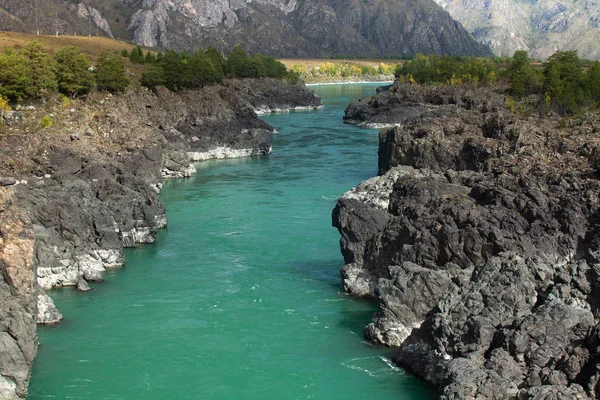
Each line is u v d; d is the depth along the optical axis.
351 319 66.38
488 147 103.69
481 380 47.03
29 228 52.03
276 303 70.19
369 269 72.69
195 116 173.88
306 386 53.59
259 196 118.50
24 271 50.47
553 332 48.47
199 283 75.88
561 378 45.69
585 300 52.69
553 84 176.62
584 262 54.62
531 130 101.69
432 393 52.38
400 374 55.47
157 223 97.25
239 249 88.19
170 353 59.09
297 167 147.12
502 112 126.38
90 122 120.81
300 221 101.50
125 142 118.19
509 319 51.62
